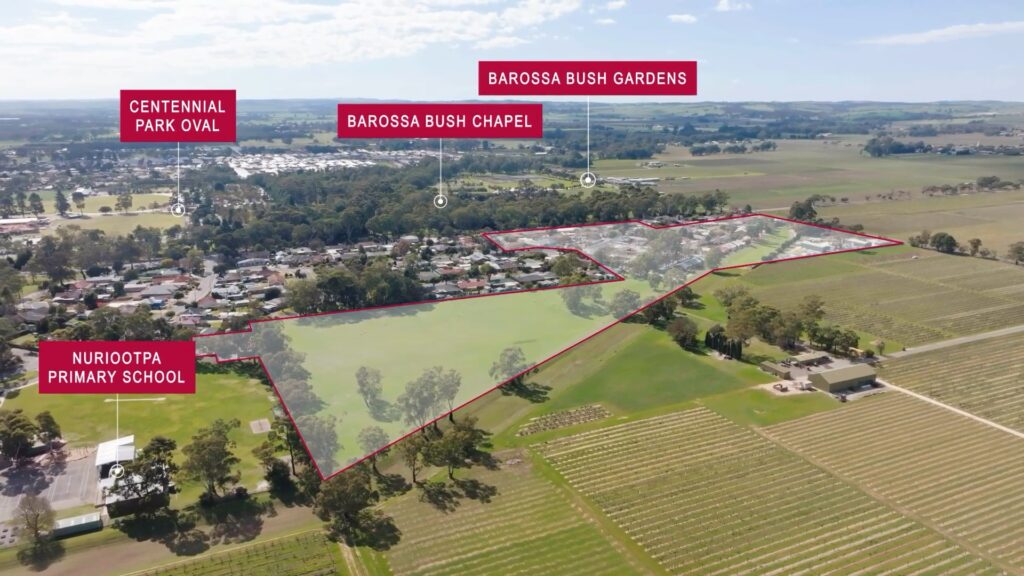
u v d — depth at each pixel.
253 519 71.81
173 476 76.50
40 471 79.88
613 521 71.31
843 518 71.62
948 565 64.44
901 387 103.69
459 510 73.19
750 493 76.19
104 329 117.31
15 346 118.25
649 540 68.31
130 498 71.50
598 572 63.62
